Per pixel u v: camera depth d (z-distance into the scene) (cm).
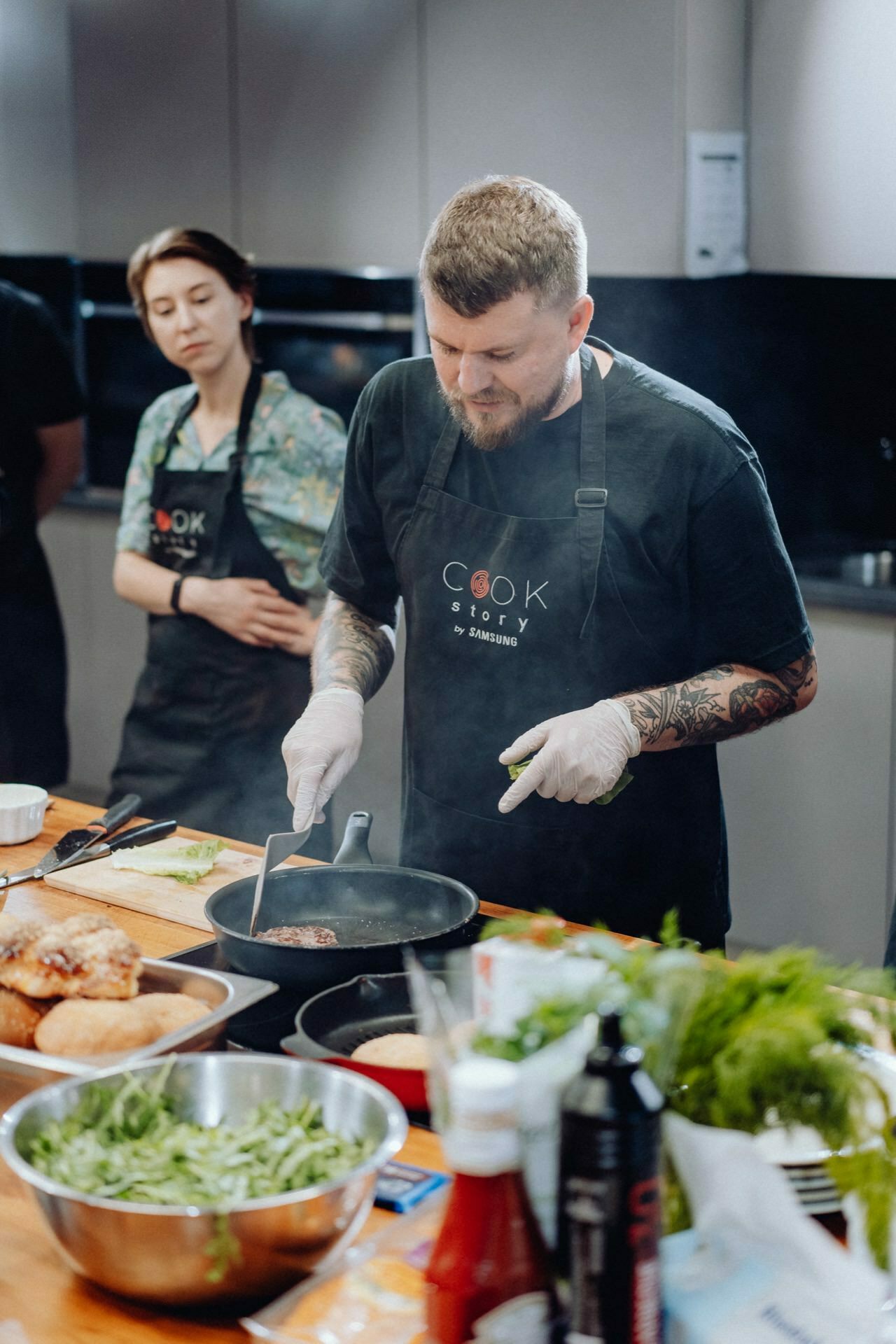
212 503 289
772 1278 86
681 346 346
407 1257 98
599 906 202
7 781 359
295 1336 91
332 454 288
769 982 101
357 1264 97
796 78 306
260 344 381
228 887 155
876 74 295
